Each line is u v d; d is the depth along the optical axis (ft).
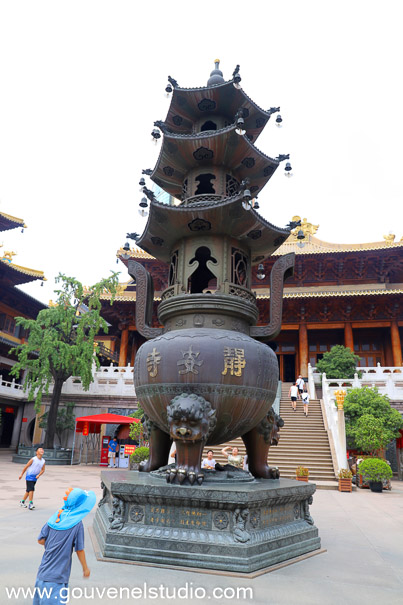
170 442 31.24
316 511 44.34
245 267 33.17
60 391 98.84
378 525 36.70
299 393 104.22
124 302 150.92
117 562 21.42
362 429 79.30
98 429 97.71
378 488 66.85
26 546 24.97
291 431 84.17
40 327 97.81
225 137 31.53
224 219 30.07
